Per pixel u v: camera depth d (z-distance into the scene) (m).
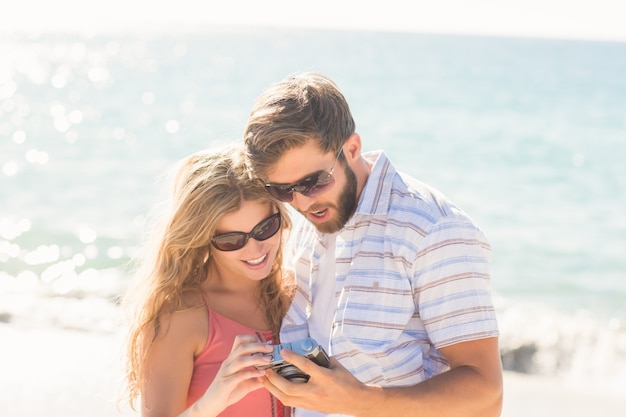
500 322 8.93
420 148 19.89
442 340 2.49
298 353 2.29
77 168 16.58
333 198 2.56
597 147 20.39
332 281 2.74
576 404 6.55
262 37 90.81
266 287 2.91
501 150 19.83
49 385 6.17
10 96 29.09
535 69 49.12
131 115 24.52
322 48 65.94
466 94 31.89
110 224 12.48
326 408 2.34
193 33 99.00
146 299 2.74
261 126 2.48
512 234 13.03
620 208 14.55
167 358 2.70
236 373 2.34
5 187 14.76
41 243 11.45
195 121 23.41
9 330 7.77
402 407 2.35
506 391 6.84
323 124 2.46
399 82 35.75
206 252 2.82
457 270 2.48
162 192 2.96
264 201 2.71
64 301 8.98
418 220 2.54
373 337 2.54
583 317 9.48
